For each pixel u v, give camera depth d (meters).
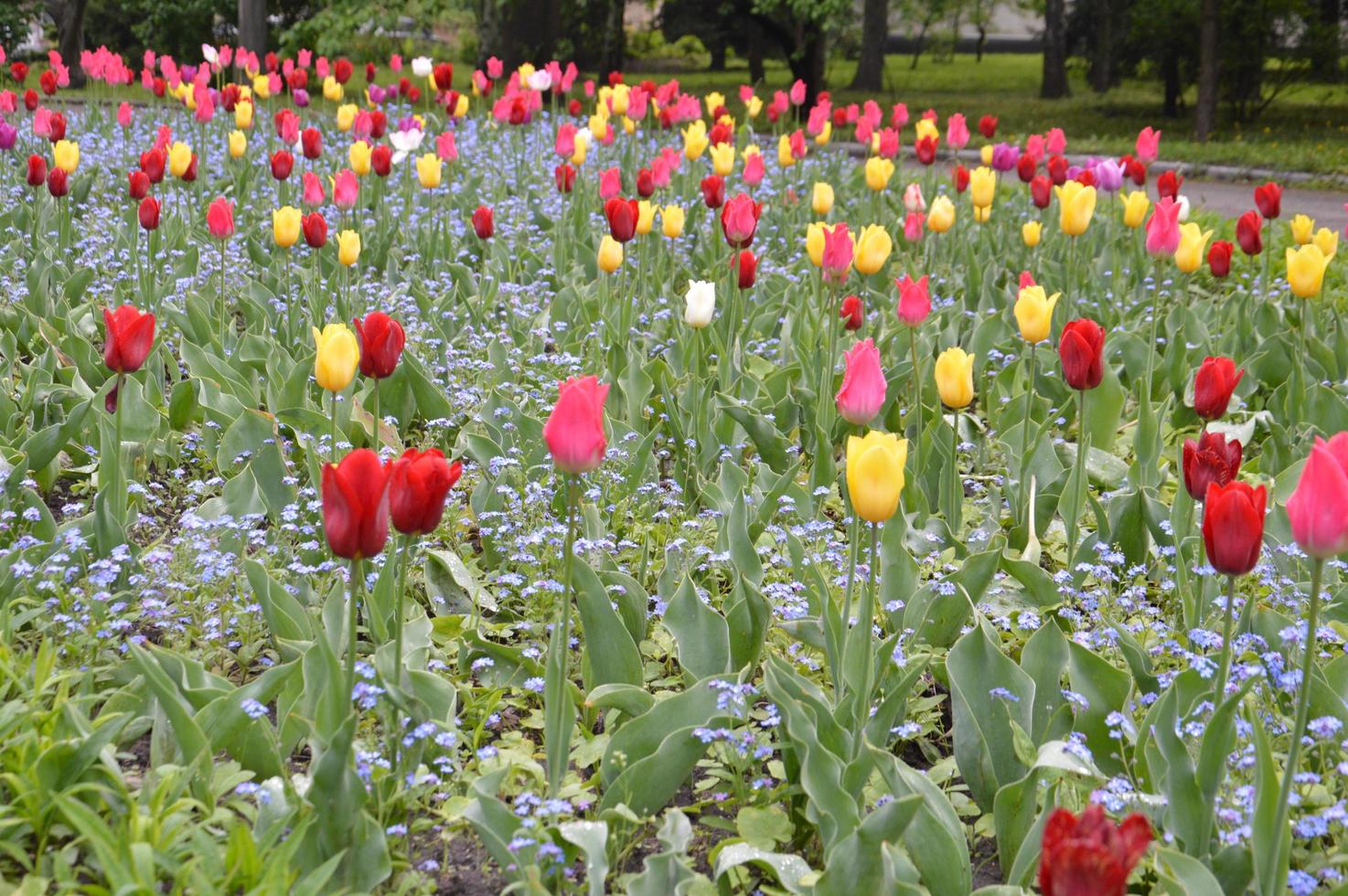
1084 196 6.81
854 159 16.27
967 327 8.23
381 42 27.50
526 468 5.06
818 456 5.28
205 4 27.98
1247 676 3.40
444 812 3.03
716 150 8.41
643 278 7.22
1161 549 4.77
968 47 61.09
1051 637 3.46
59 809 2.82
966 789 3.50
